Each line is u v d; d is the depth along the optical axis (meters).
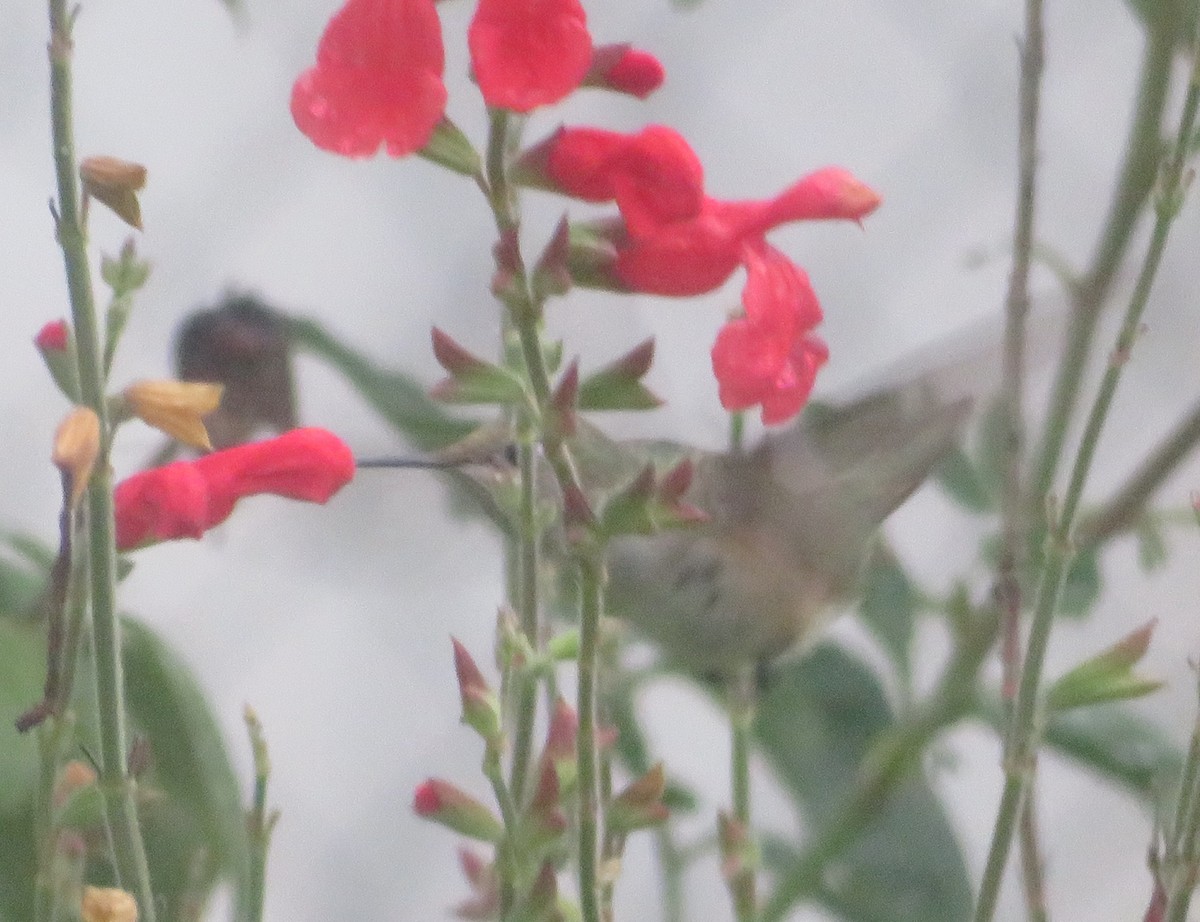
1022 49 2.79
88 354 2.03
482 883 2.72
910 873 3.85
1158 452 3.18
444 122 2.16
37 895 2.11
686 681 4.73
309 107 2.14
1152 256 2.15
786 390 2.53
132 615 3.17
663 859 3.59
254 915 2.34
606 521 2.09
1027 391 3.84
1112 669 2.37
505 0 2.07
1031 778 2.24
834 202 2.57
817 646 4.30
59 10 1.98
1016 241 2.77
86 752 2.16
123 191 2.07
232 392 3.54
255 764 2.36
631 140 2.38
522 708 2.35
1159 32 3.25
